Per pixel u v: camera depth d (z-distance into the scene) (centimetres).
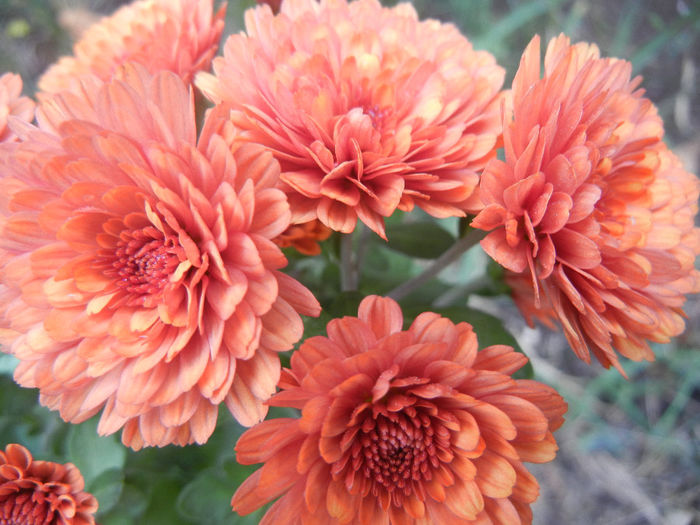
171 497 13
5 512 10
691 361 21
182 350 8
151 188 8
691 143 25
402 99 10
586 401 21
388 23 10
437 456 9
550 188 8
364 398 9
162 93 8
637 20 27
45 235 9
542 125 9
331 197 8
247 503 8
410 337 8
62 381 8
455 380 8
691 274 10
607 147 9
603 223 9
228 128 8
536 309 11
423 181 9
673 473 21
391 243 12
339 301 11
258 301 8
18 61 27
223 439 13
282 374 8
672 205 10
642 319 9
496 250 8
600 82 9
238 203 8
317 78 9
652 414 21
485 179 8
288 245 11
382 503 9
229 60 9
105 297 8
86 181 8
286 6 10
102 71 12
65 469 10
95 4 28
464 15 26
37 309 9
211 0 12
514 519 9
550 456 9
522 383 8
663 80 27
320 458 8
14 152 8
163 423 8
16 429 13
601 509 20
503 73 10
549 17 27
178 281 8
